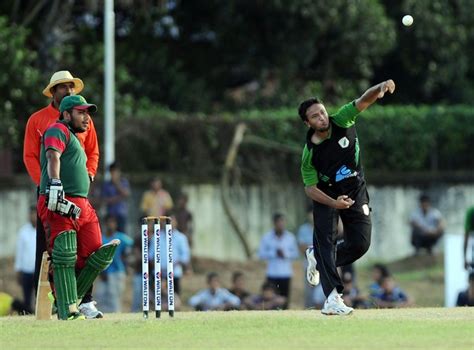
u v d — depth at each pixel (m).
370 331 38.47
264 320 41.25
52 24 107.19
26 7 110.81
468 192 115.19
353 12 117.00
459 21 127.06
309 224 83.38
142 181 104.25
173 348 35.59
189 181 106.81
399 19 124.75
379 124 115.06
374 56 123.00
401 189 113.31
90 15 113.50
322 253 42.53
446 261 81.94
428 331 38.47
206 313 46.53
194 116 108.06
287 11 115.06
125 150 105.62
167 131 107.38
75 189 42.59
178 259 74.88
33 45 110.38
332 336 37.56
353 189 42.50
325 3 115.25
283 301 76.69
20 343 37.06
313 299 80.81
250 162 110.19
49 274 43.62
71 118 42.53
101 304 76.75
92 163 44.72
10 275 93.69
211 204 107.94
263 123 110.44
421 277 100.88
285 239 81.88
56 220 42.19
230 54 119.38
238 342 36.59
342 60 121.38
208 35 121.38
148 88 115.25
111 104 92.62
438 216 105.81
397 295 75.81
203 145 108.31
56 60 106.88
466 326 39.56
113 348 35.78
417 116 116.31
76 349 35.72
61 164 42.41
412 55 126.00
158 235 42.22
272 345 35.91
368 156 114.88
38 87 101.69
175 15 119.38
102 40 115.12
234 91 124.38
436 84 128.88
